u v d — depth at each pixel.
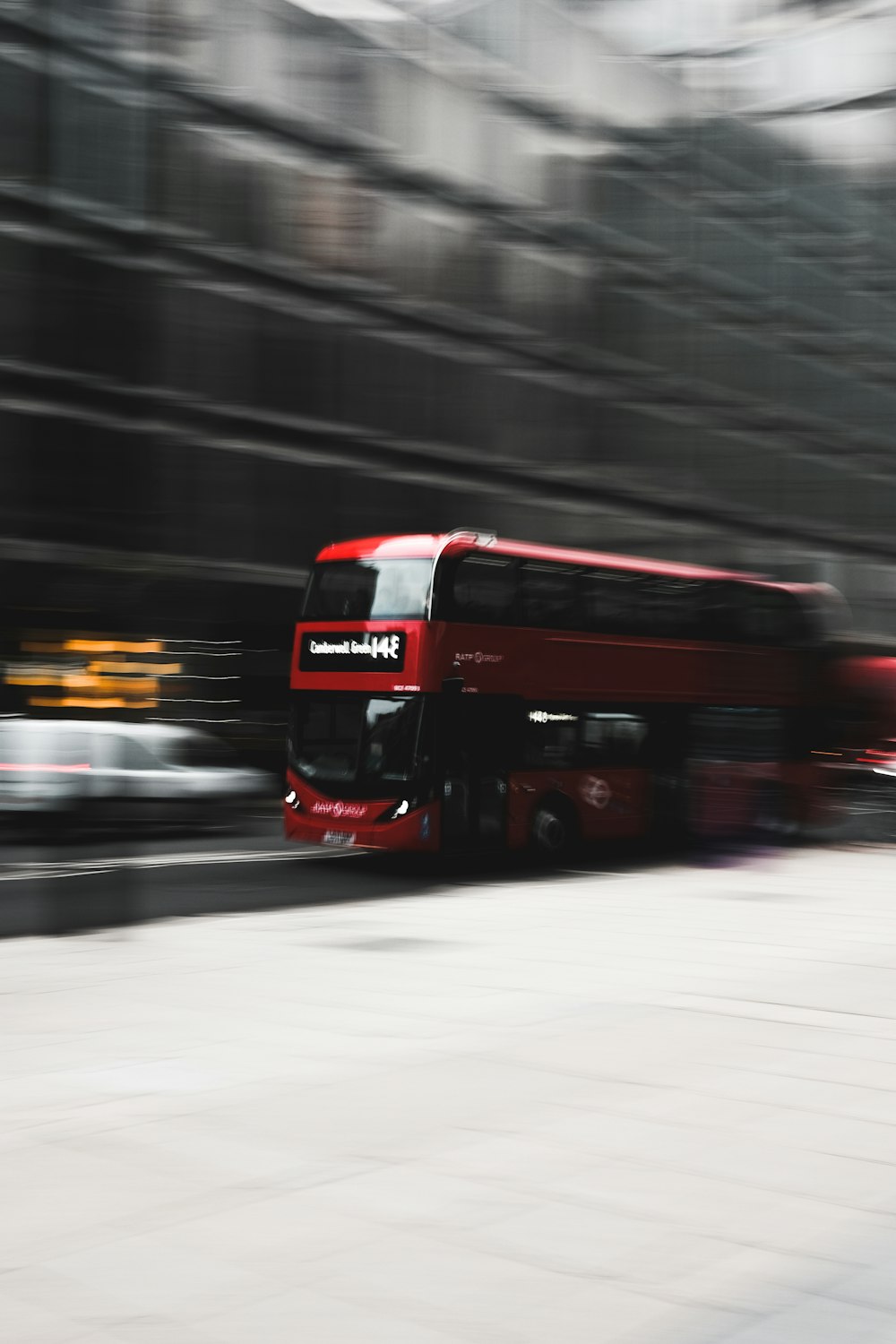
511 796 19.12
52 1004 9.21
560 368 36.62
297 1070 7.31
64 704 28.62
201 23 29.70
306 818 18.92
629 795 20.97
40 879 16.88
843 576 44.16
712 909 15.03
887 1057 7.70
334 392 32.41
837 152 42.50
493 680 18.97
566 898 16.25
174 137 29.53
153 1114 6.38
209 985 10.00
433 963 11.08
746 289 40.75
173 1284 4.33
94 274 28.59
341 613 19.05
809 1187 5.38
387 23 32.69
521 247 35.56
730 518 40.75
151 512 29.61
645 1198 5.23
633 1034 8.30
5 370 27.41
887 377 43.75
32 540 27.97
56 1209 5.03
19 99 27.47
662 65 41.16
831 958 11.52
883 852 23.44
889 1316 4.15
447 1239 4.75
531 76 35.44
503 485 35.59
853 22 40.88
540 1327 4.04
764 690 23.70
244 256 30.69
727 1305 4.21
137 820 22.02
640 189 38.09
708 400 39.91
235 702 31.64
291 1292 4.27
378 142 32.62
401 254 33.31
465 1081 7.06
